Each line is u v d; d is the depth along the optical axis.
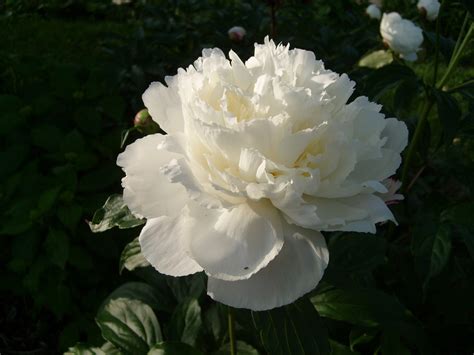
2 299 0.73
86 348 0.45
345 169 0.26
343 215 0.26
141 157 0.27
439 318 0.53
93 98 0.77
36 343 0.69
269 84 0.26
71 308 0.66
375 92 0.50
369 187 0.26
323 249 0.25
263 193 0.25
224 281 0.25
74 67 0.79
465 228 0.46
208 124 0.24
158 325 0.44
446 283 0.52
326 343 0.29
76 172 0.69
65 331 0.64
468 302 0.52
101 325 0.44
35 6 1.75
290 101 0.25
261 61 0.29
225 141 0.24
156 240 0.25
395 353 0.46
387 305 0.38
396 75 0.50
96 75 0.79
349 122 0.26
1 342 0.68
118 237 0.70
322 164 0.26
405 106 0.52
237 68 0.28
